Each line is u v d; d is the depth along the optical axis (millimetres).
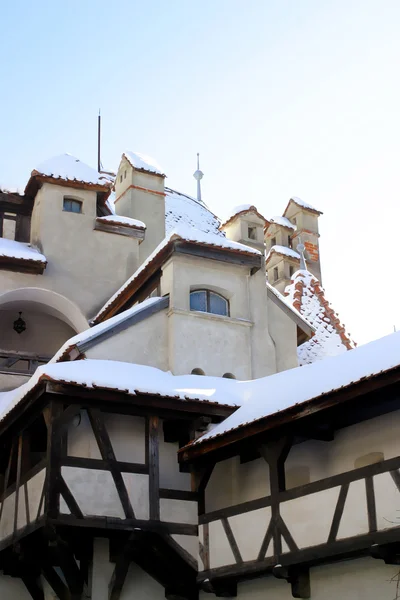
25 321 26516
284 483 16422
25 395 17953
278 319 24141
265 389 18766
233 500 19547
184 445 19312
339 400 14992
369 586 15078
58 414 17672
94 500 17500
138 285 23406
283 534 15953
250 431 16781
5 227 27938
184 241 21641
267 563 16188
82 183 26688
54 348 26625
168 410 18750
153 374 19547
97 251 26516
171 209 32688
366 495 14430
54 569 18953
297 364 23906
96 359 19891
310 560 15266
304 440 17984
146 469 18234
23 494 18547
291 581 16250
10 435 20062
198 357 21266
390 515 13945
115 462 17922
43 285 25438
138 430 19266
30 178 26438
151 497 18047
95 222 26672
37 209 26500
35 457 20531
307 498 15641
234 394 19438
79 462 17578
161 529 17906
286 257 31391
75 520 17062
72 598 17391
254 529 16703
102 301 26062
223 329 21953
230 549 17188
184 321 21422
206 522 18016
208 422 18828
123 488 17797
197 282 22078
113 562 18328
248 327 22422
